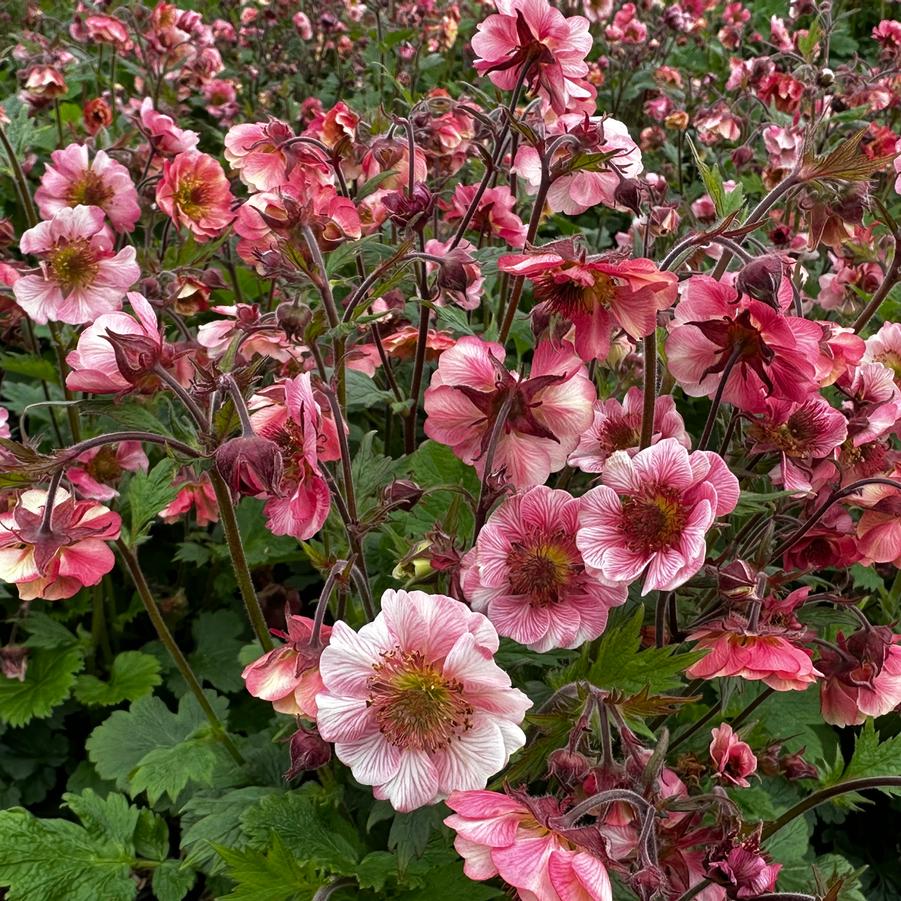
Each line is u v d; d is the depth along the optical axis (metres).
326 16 0.71
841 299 0.39
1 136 0.37
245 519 0.39
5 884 0.27
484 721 0.20
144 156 0.41
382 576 0.31
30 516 0.23
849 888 0.21
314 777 0.29
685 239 0.23
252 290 0.46
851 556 0.26
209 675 0.37
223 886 0.28
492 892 0.24
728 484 0.20
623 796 0.18
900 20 0.99
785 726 0.30
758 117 0.64
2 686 0.36
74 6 0.72
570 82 0.29
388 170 0.32
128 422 0.22
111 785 0.34
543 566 0.22
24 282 0.31
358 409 0.39
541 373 0.22
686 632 0.24
